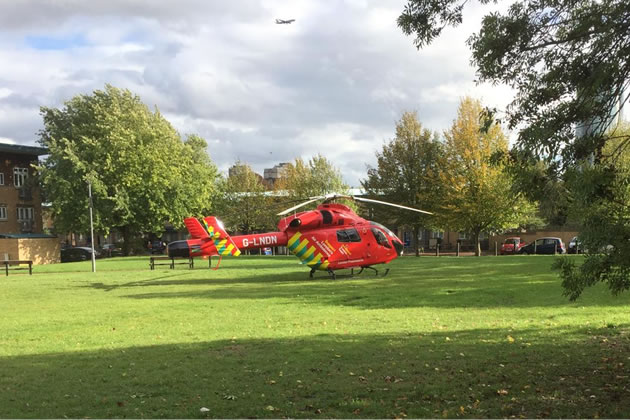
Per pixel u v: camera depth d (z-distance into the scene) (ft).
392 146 140.87
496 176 119.44
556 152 19.57
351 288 56.90
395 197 139.95
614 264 18.54
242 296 53.01
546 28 21.95
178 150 164.14
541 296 46.24
